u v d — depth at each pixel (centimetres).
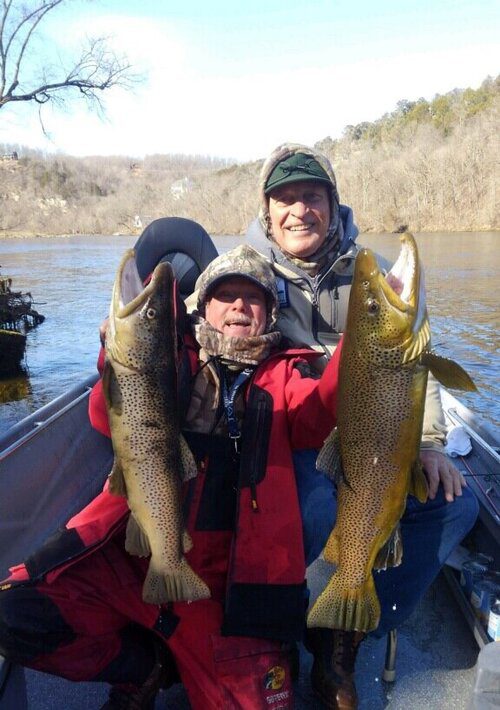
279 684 212
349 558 212
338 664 229
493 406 963
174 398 210
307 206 292
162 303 205
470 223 5547
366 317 191
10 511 290
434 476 246
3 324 1555
